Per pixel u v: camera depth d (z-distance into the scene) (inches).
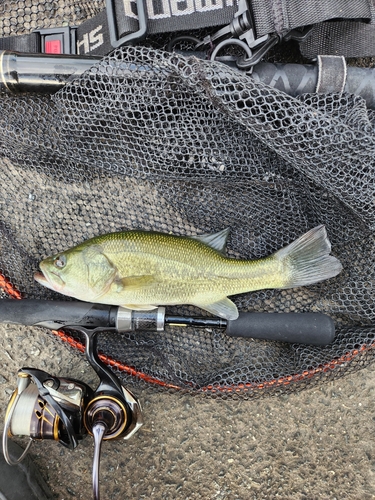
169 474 15.8
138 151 13.1
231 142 12.9
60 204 15.0
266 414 15.9
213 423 15.9
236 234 14.6
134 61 11.8
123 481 15.7
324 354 13.8
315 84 12.9
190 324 13.2
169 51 13.1
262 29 11.9
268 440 15.9
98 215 15.0
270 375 14.1
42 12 15.0
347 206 12.9
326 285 14.6
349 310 14.4
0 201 14.8
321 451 15.9
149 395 15.8
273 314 13.4
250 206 14.2
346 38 13.7
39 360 15.7
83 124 12.8
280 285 13.5
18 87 12.5
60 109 12.7
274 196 13.8
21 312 12.8
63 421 12.0
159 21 12.4
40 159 14.3
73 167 14.5
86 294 12.9
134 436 15.8
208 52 12.9
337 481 15.8
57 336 14.4
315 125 11.5
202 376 14.6
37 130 13.3
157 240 13.2
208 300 13.4
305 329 13.2
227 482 15.8
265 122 11.6
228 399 15.3
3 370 15.7
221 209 14.4
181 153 12.9
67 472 15.6
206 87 11.5
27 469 14.8
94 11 15.0
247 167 13.1
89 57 12.4
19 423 12.6
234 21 12.0
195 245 13.4
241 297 14.8
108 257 12.9
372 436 15.9
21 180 14.8
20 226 14.9
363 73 13.1
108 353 14.2
